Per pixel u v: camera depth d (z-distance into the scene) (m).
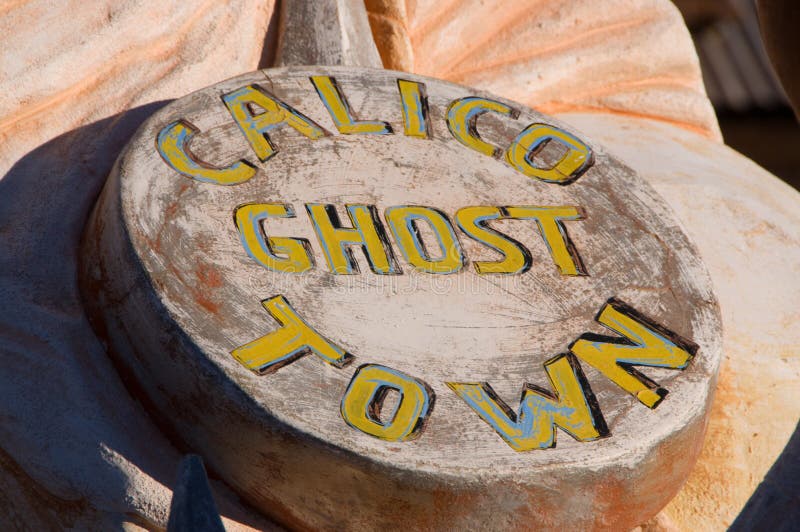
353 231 3.66
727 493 3.93
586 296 3.69
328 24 4.64
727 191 5.02
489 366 3.39
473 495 3.10
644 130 5.38
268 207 3.66
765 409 4.20
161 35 4.38
